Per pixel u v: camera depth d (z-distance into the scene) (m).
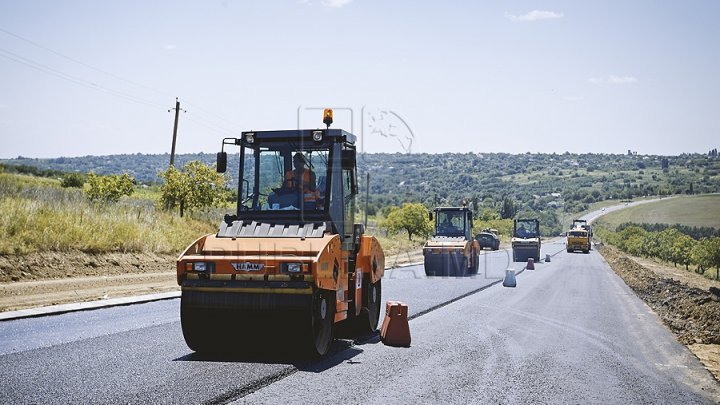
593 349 11.11
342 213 10.27
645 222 184.50
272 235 9.64
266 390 7.48
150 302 15.62
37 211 21.45
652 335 13.05
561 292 21.64
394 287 21.36
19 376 7.75
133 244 23.38
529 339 11.85
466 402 7.29
